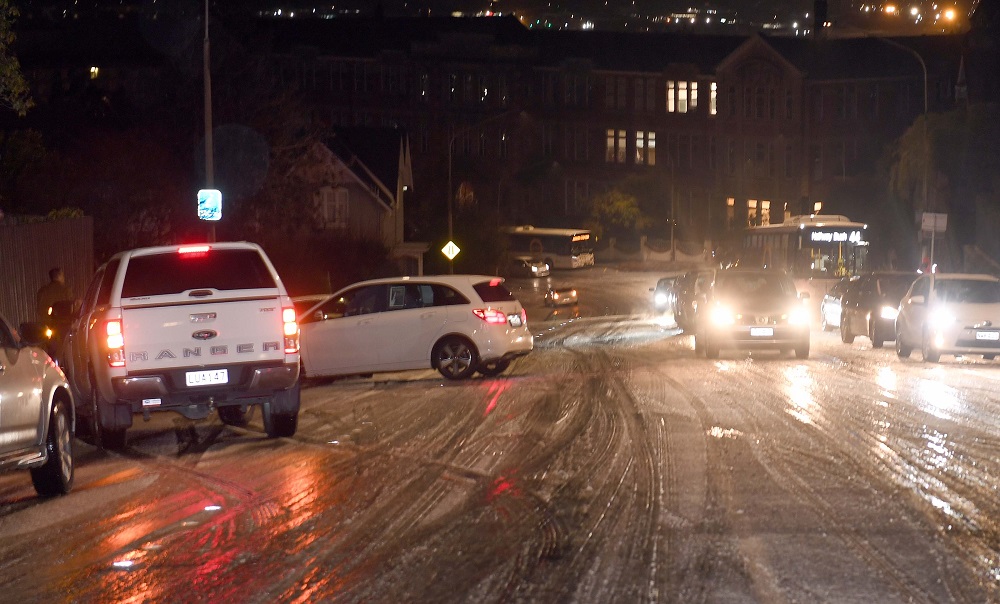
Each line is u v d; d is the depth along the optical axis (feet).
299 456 47.70
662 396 65.00
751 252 226.99
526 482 40.50
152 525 35.32
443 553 30.81
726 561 29.37
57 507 38.55
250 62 142.82
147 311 48.73
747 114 371.35
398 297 77.87
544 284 302.86
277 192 145.28
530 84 369.91
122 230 130.41
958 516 34.17
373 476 42.45
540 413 59.00
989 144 203.62
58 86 155.74
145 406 49.47
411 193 289.94
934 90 349.82
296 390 51.88
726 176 374.02
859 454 44.91
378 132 251.39
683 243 370.94
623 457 44.98
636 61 375.86
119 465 47.29
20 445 37.32
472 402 64.80
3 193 112.37
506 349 77.56
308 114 150.82
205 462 47.09
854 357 92.79
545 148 373.61
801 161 366.02
